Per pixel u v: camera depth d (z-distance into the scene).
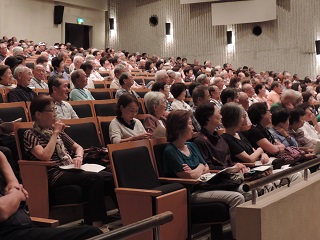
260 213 2.40
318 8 15.14
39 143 3.47
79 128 4.02
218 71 11.44
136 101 4.22
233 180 3.51
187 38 17.00
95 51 13.16
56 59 6.76
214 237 3.49
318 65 15.19
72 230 2.26
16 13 15.01
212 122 3.94
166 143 3.65
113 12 18.12
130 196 3.09
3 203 2.25
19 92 4.98
